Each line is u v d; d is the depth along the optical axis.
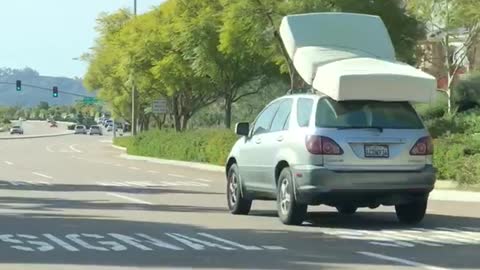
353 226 23.16
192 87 75.12
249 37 54.03
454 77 75.69
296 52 27.12
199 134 72.25
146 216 26.00
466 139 41.59
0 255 17.81
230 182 26.88
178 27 69.25
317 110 22.33
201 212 27.39
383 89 22.50
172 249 18.70
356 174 21.62
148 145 83.94
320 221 24.48
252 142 25.28
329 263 16.78
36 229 22.39
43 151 105.25
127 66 80.56
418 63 60.88
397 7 53.97
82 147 123.25
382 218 25.45
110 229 22.41
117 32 102.88
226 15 56.09
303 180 21.83
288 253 18.09
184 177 51.22
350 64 24.34
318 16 27.75
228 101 72.06
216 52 65.88
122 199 33.25
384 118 22.39
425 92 22.83
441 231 22.06
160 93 84.81
